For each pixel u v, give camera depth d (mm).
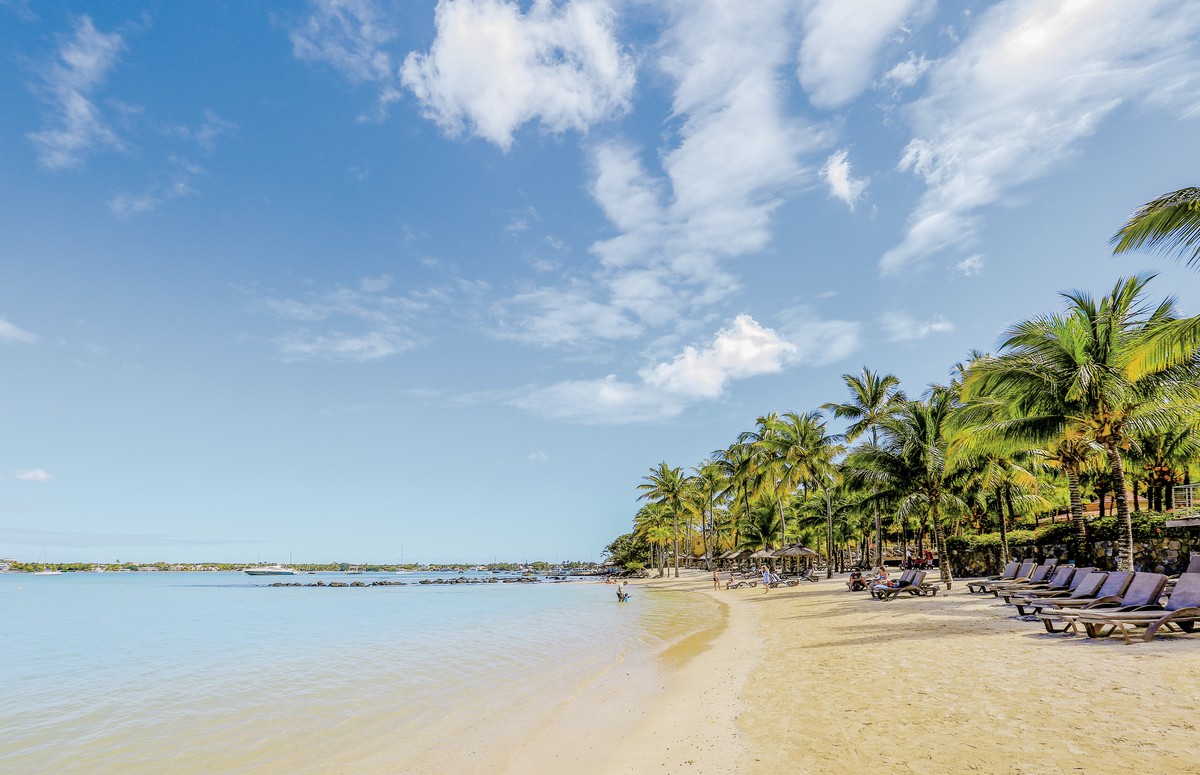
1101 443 21422
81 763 9984
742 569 69312
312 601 60781
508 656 19797
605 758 8570
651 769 7754
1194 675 8625
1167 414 19656
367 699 13984
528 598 58344
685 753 8195
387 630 29734
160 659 21234
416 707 13039
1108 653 10602
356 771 9117
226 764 9719
